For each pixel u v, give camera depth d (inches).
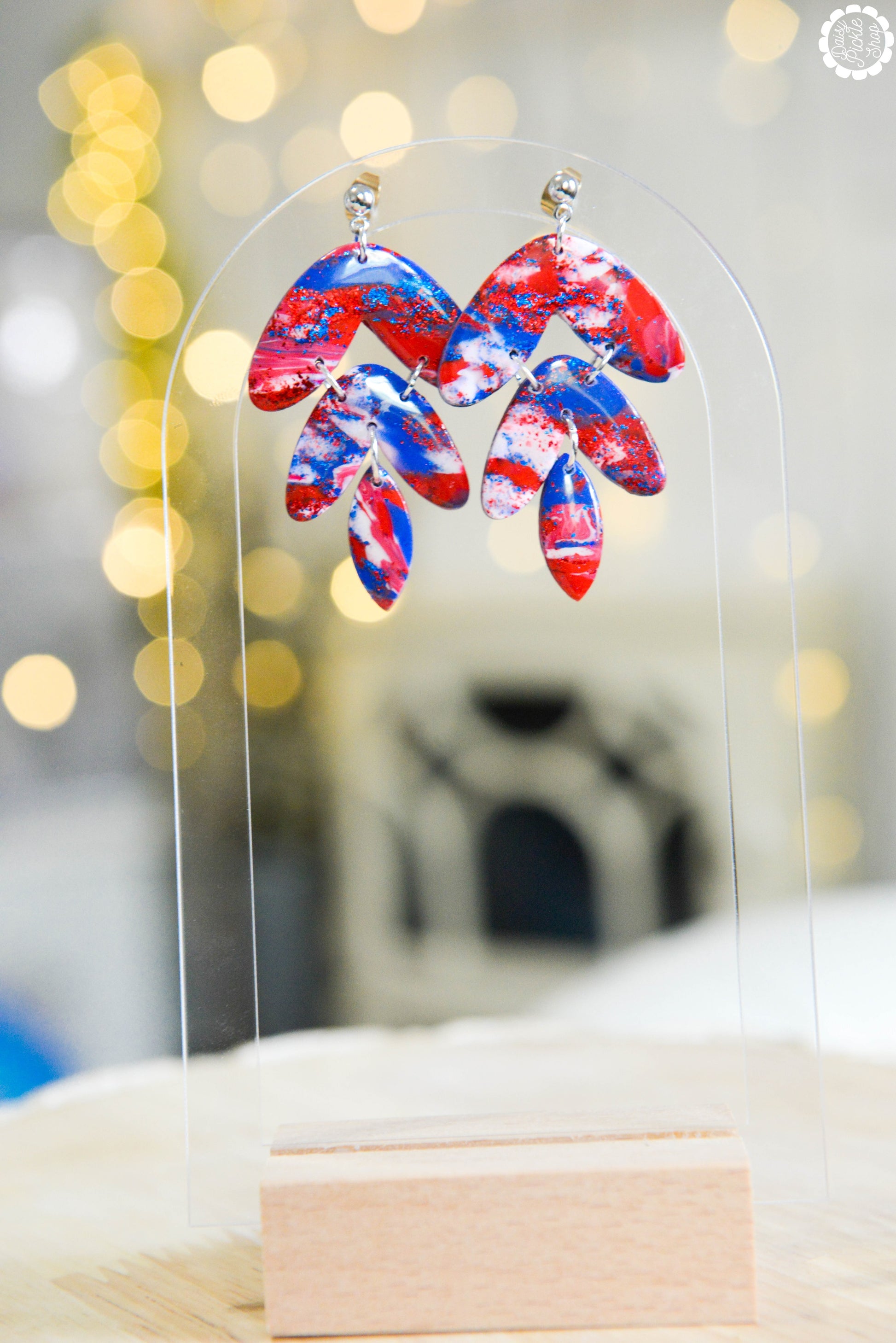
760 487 16.2
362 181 15.8
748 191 34.9
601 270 15.7
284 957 33.4
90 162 39.3
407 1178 14.5
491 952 31.2
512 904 30.5
